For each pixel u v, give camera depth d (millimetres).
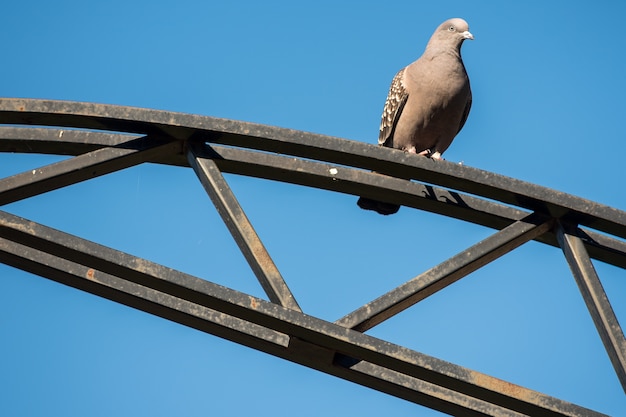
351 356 10148
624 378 9977
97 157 10859
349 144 11094
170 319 10719
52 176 10711
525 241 11266
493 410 10367
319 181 11586
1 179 10680
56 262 10625
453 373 9750
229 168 11445
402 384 10391
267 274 10047
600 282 10711
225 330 10500
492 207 11883
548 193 11117
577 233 11234
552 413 9773
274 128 11031
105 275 10594
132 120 10852
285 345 10328
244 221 10359
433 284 10430
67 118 10984
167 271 9875
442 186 11461
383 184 11547
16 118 11047
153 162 11664
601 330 10469
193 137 11156
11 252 10625
